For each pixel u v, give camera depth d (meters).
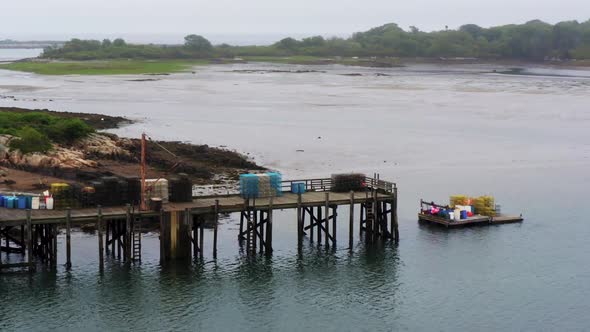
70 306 62.34
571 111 198.25
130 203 72.56
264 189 77.62
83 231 80.25
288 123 169.25
